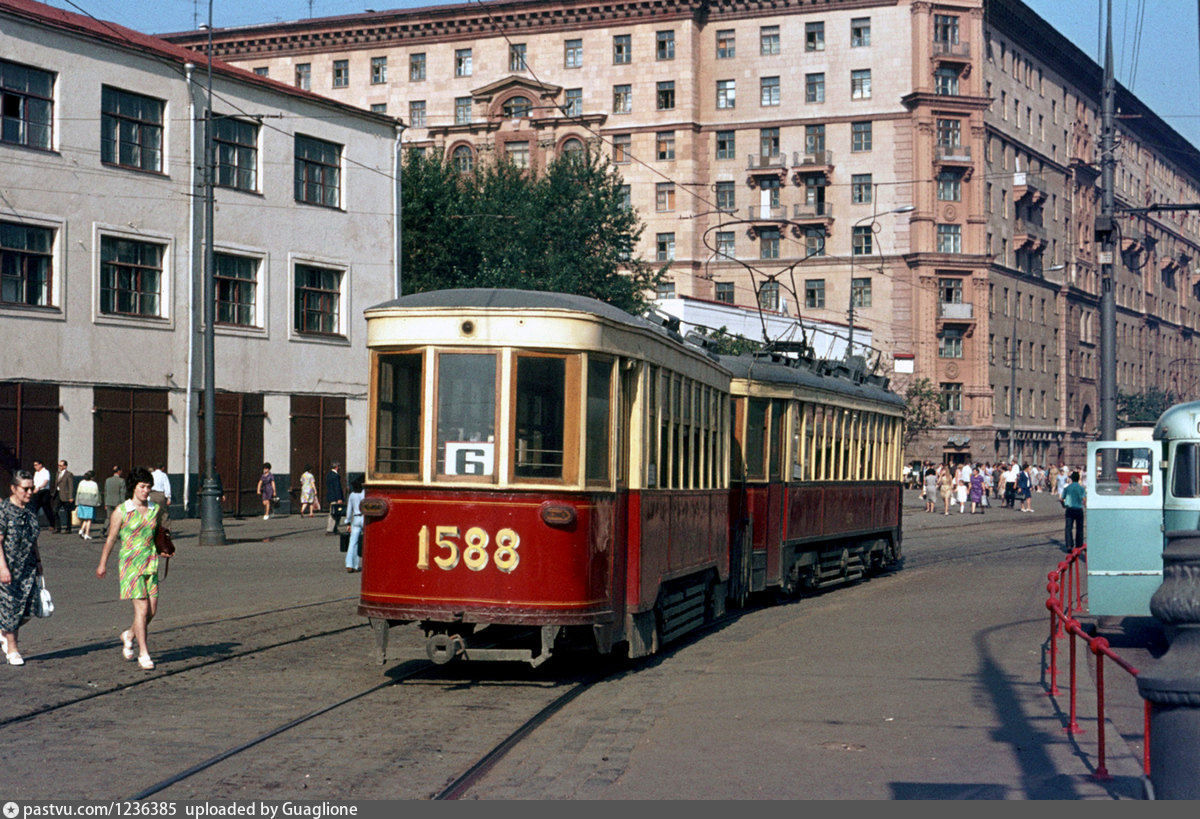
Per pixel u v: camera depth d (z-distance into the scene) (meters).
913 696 10.33
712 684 11.08
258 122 36.41
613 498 11.20
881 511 23.55
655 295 60.12
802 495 18.95
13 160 30.42
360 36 77.56
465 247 50.78
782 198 72.81
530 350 10.65
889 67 71.19
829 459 20.41
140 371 33.31
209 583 19.62
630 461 11.67
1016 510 53.09
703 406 14.28
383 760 8.02
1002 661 12.23
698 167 73.62
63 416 31.45
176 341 34.22
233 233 35.69
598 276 52.34
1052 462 84.25
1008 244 77.00
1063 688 10.68
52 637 13.52
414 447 10.74
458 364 10.70
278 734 8.77
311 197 38.22
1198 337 119.19
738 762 7.99
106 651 12.52
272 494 35.47
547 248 52.09
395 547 10.72
